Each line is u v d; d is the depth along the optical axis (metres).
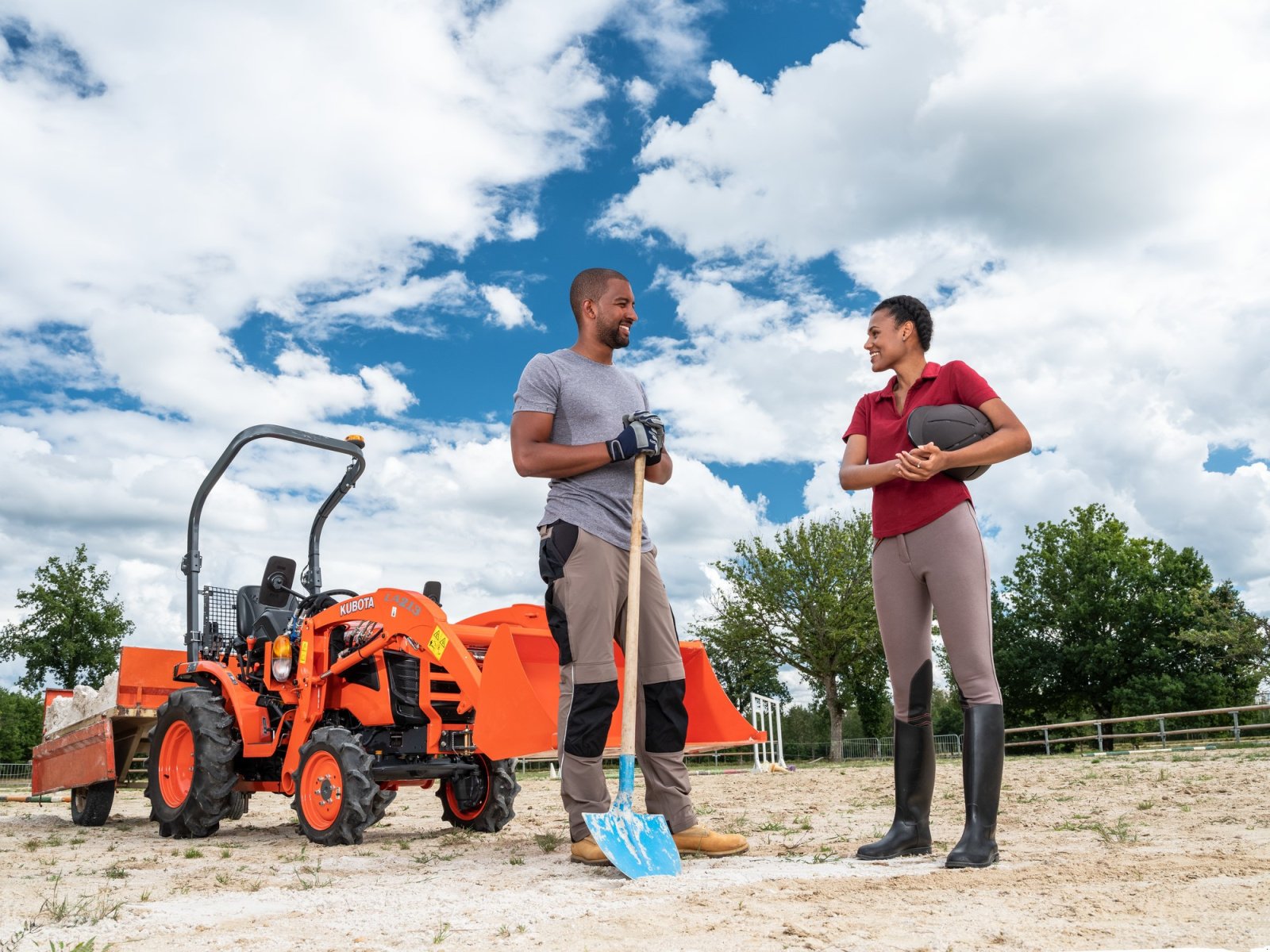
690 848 4.11
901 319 4.05
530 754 4.36
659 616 4.23
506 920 2.70
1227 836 4.23
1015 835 4.62
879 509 3.93
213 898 3.30
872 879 3.19
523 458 4.17
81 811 7.11
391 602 5.50
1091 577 44.78
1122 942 2.21
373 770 5.36
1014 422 3.70
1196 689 41.72
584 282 4.50
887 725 54.50
